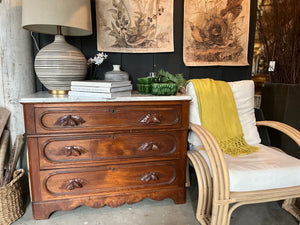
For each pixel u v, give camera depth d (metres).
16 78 1.41
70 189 1.23
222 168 1.03
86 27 1.28
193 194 1.57
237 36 1.80
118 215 1.32
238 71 1.90
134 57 1.69
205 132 1.18
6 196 1.18
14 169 1.31
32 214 1.30
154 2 1.61
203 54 1.76
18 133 1.46
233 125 1.50
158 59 1.73
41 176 1.19
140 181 1.33
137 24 1.62
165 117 1.29
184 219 1.28
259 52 2.00
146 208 1.39
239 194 1.04
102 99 1.16
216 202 1.03
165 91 1.31
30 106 1.11
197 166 1.24
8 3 1.33
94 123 1.20
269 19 1.77
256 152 1.36
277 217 1.32
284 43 1.73
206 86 1.49
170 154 1.34
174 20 1.70
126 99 1.19
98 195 1.27
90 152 1.22
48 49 1.25
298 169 1.10
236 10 1.76
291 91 1.66
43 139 1.16
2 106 1.41
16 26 1.37
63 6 1.16
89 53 1.62
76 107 1.16
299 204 1.47
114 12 1.57
